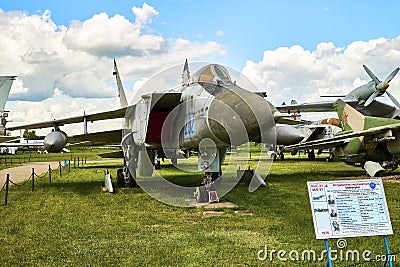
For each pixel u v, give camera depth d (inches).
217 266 182.9
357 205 167.8
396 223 265.1
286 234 238.2
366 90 882.8
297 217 288.0
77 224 278.2
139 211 325.1
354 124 623.2
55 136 488.4
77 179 652.7
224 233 244.4
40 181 622.5
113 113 496.7
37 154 2758.4
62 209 342.0
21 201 396.2
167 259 193.6
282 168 778.8
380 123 569.6
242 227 260.5
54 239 237.0
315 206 166.7
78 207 350.6
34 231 258.7
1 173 881.5
